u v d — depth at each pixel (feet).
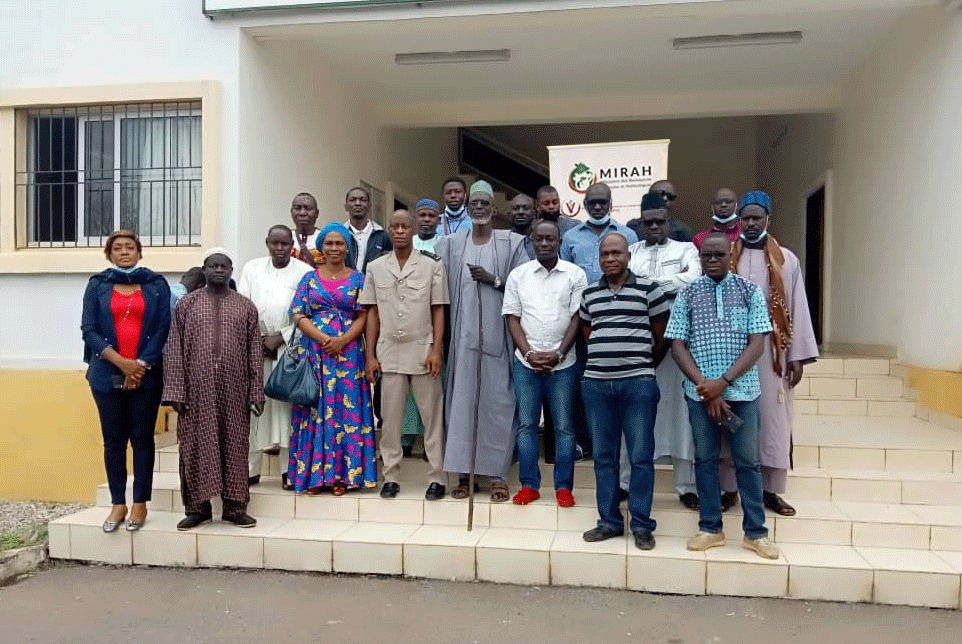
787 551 13.75
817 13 20.67
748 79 26.40
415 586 13.80
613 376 13.65
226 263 14.82
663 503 15.37
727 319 13.25
